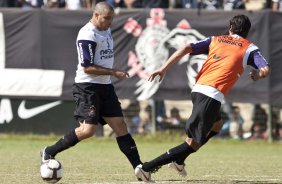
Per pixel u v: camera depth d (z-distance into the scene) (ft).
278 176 106.73
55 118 170.81
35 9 170.40
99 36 90.89
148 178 91.35
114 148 155.84
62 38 169.68
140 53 167.63
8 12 171.22
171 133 170.50
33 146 156.15
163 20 166.81
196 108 88.53
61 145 92.53
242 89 164.14
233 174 109.19
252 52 89.61
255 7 181.06
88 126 91.56
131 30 167.73
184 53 90.33
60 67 169.99
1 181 96.63
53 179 91.76
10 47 171.12
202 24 165.37
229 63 89.20
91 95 91.56
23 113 171.83
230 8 178.81
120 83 167.94
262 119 167.63
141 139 169.07
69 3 186.80
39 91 170.81
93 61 90.27
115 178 101.40
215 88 88.33
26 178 100.22
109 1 181.57
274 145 164.35
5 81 171.63
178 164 92.58
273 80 163.43
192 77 165.58
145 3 180.65
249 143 166.71
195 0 181.37
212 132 94.68
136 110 171.01
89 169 113.91
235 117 168.35
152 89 167.32
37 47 170.50
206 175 107.14
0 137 170.30
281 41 163.22
